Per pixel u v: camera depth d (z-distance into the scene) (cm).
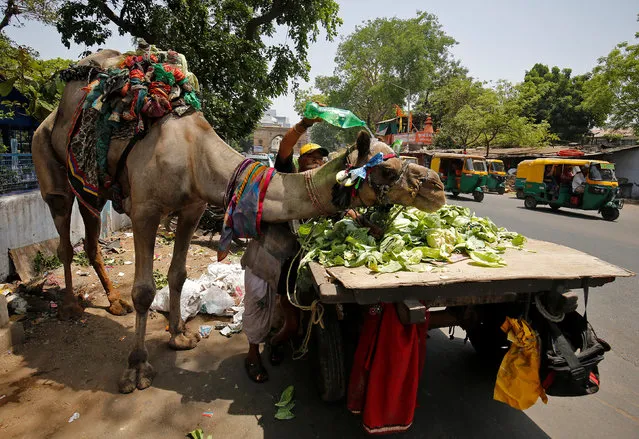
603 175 1544
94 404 328
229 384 361
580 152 2472
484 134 3369
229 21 1240
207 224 842
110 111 351
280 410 321
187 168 341
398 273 260
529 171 1816
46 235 658
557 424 322
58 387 347
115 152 360
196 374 374
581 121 4097
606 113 2586
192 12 1079
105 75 365
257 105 1208
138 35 1144
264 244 326
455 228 350
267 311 344
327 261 290
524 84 3231
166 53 381
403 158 300
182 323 429
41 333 432
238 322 466
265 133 6319
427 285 241
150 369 363
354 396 285
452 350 436
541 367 276
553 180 1689
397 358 263
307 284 304
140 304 353
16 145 998
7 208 565
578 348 283
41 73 759
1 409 317
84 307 497
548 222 1374
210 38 1112
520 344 272
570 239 1073
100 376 365
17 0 1068
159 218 358
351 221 333
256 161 335
